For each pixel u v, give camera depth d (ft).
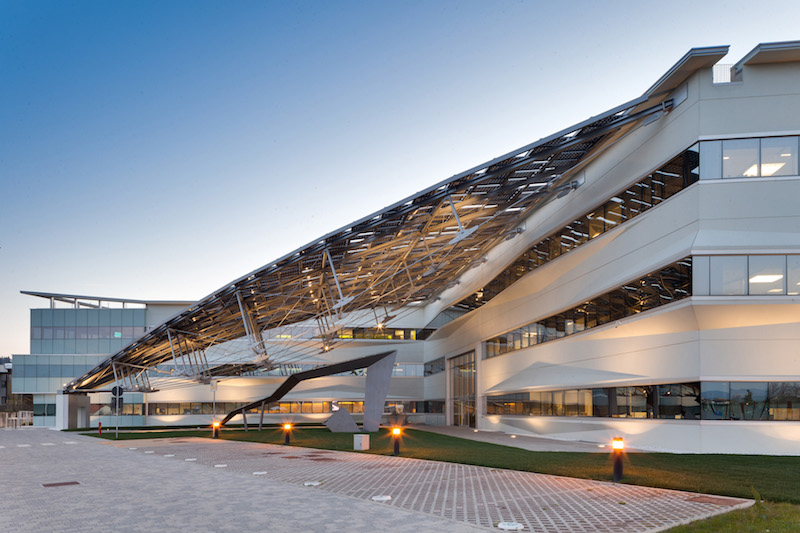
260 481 47.70
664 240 78.13
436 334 192.13
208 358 199.41
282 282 108.78
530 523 31.07
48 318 203.21
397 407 212.23
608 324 91.25
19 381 199.93
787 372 69.41
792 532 27.68
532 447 83.35
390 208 82.33
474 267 153.38
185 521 32.07
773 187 70.90
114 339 203.51
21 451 84.23
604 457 65.41
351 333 211.82
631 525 30.12
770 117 72.02
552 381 110.22
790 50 70.33
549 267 110.52
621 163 88.02
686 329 74.49
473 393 158.71
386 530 29.50
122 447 91.25
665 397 78.74
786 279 69.46
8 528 30.96
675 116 77.00
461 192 88.33
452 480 47.44
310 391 208.54
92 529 30.45
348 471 54.19
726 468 52.34
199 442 101.50
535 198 102.42
